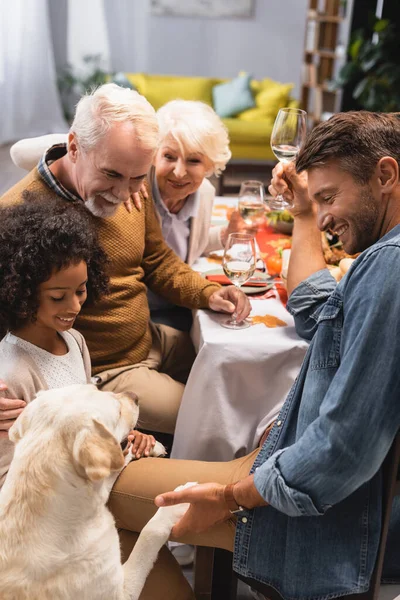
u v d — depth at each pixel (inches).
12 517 46.6
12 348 56.9
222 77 328.2
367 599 51.3
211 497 51.2
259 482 47.8
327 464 44.3
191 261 93.0
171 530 54.1
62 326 57.8
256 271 85.8
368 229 47.8
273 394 69.8
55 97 305.0
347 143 46.3
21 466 47.5
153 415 74.5
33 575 45.9
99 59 312.8
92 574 48.0
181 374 85.7
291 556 50.6
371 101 218.1
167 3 311.4
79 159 68.2
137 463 59.5
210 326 72.0
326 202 48.7
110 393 51.9
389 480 48.3
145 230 80.4
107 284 65.3
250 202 94.6
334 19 279.7
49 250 54.9
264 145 252.7
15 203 65.6
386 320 43.0
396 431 44.5
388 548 57.8
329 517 49.6
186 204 90.5
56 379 58.2
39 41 291.3
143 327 77.0
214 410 69.2
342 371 44.4
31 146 86.4
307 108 314.5
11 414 54.5
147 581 57.6
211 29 319.0
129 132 65.7
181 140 84.1
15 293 55.2
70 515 47.2
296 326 68.4
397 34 216.7
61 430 47.1
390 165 45.5
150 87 268.5
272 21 320.5
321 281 65.7
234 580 65.9
